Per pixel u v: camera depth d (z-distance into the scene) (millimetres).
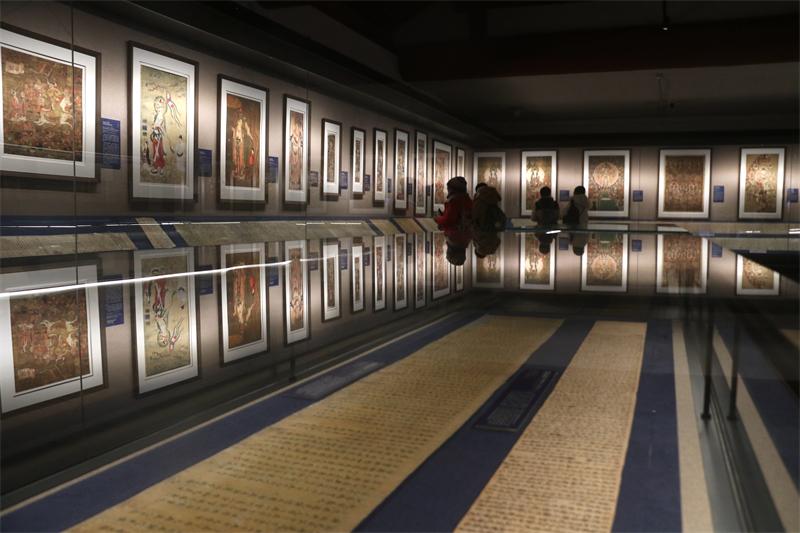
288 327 2193
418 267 4527
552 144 13359
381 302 2844
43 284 3113
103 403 1338
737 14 9000
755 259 5508
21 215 4684
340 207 9672
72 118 5191
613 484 875
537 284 3631
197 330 2111
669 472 915
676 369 1526
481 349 1806
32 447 1089
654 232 10484
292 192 8453
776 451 969
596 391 1340
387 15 9727
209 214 6906
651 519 784
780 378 1417
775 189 12281
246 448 1038
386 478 902
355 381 1461
